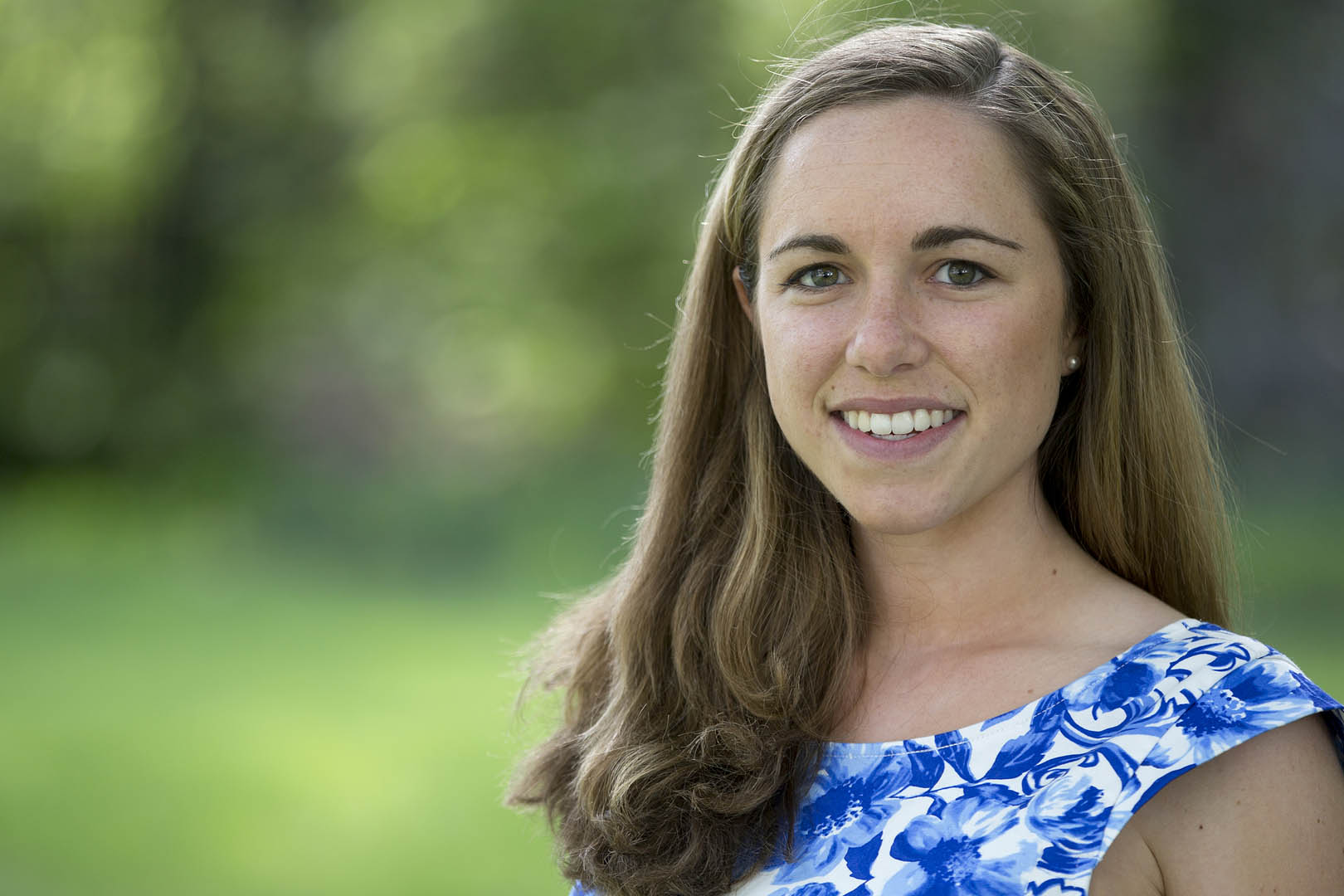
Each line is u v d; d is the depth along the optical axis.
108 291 29.89
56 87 29.69
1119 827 2.61
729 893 3.04
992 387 2.83
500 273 27.48
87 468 29.56
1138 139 20.05
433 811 10.73
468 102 26.42
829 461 2.96
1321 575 15.66
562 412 27.62
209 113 29.00
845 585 3.21
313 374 29.05
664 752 3.26
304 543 22.84
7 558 22.73
